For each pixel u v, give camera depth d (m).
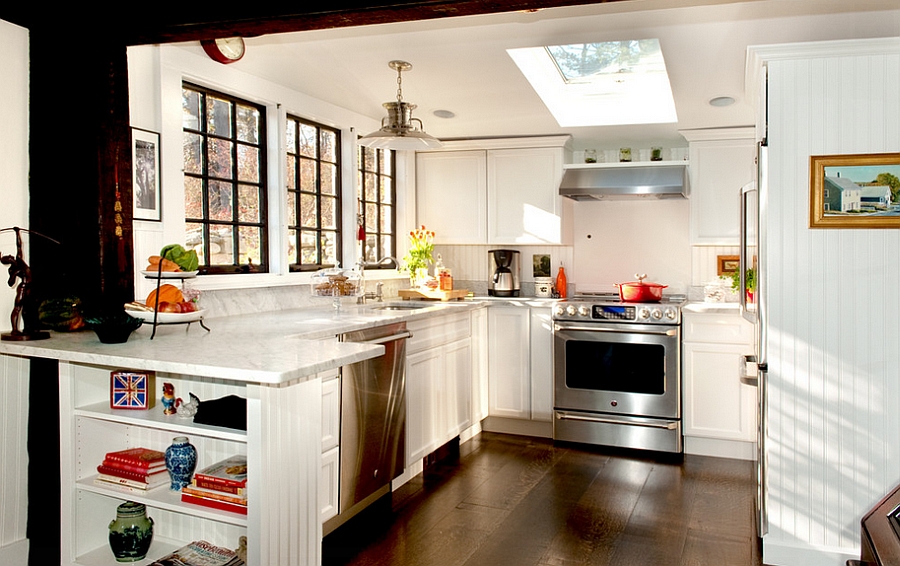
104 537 2.49
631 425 4.33
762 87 2.79
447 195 5.11
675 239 4.89
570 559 2.74
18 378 2.56
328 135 4.30
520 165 4.89
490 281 5.23
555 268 5.20
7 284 2.54
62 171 2.59
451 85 3.90
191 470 2.33
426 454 3.84
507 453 4.29
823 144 2.67
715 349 4.20
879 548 2.06
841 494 2.69
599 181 4.62
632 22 2.94
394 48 3.33
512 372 4.76
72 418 2.36
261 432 1.97
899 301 2.62
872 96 2.61
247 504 2.02
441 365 4.06
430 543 2.90
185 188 3.21
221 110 3.42
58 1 2.52
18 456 2.57
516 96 4.08
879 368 2.64
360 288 3.94
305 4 2.29
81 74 2.56
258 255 3.70
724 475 3.84
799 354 2.72
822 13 2.77
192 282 3.11
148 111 2.90
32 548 2.60
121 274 2.66
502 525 3.10
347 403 3.01
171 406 2.32
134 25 2.51
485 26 3.06
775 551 2.75
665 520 3.16
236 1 2.37
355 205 4.43
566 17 2.93
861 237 2.65
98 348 2.25
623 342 4.32
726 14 2.82
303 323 3.09
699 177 4.54
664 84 4.25
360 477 3.13
